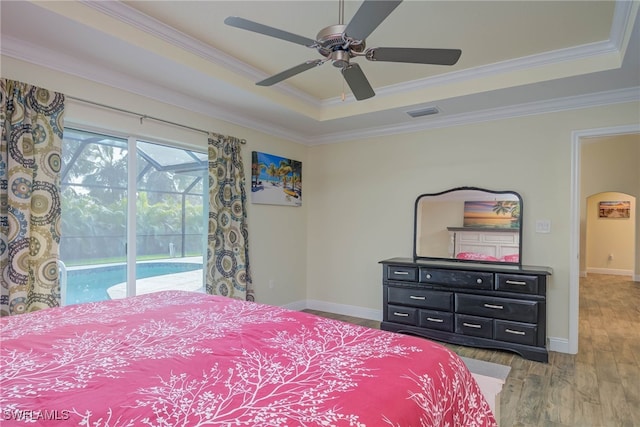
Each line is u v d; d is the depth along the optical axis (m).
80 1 2.09
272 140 4.38
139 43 2.40
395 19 2.37
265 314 1.87
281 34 1.73
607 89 3.07
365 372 1.18
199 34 2.61
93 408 0.93
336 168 4.74
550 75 2.88
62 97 2.50
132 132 3.01
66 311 1.90
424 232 4.06
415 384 1.13
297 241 4.77
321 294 4.84
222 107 3.63
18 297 2.25
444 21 2.40
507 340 3.20
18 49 2.30
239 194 3.81
